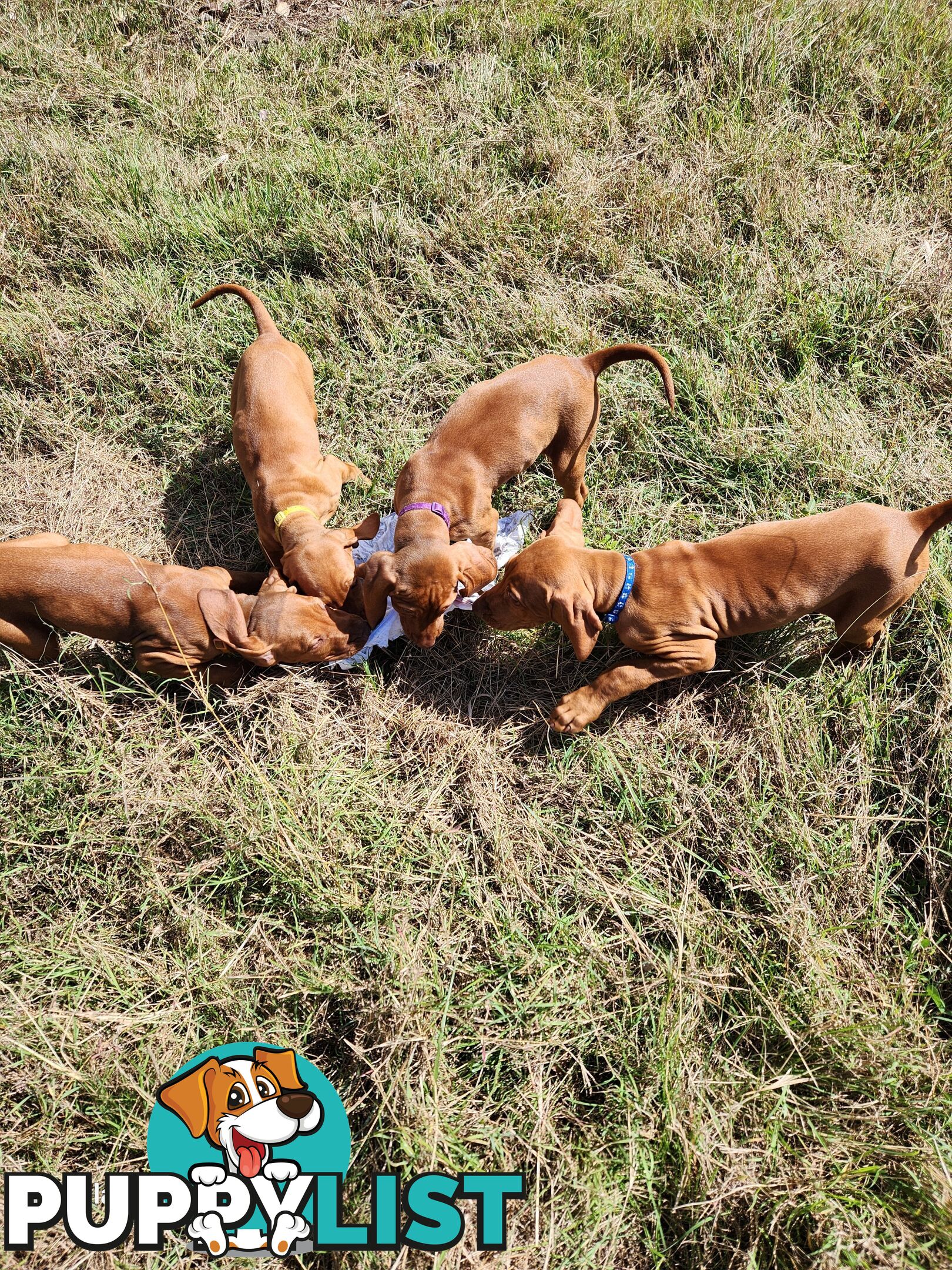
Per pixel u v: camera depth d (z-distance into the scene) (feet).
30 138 5.77
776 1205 2.75
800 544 3.57
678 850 3.50
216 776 3.65
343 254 5.15
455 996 3.23
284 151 5.72
